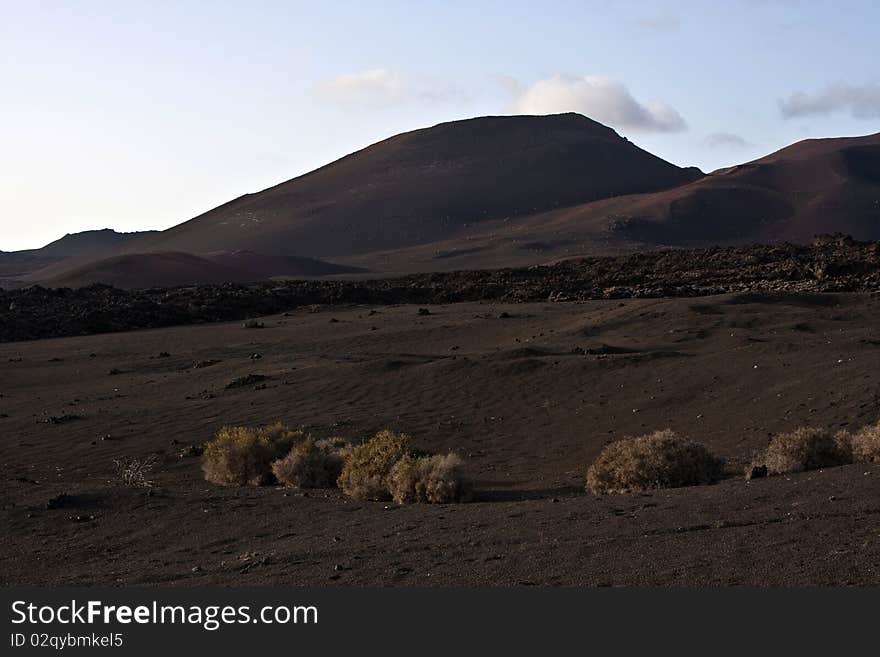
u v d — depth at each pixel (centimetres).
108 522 1603
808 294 5653
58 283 14512
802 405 2834
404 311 7150
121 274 14912
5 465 2758
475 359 3938
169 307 7581
